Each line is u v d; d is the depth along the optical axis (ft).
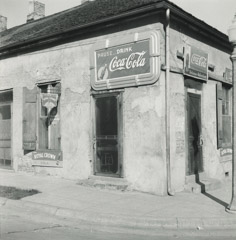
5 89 43.86
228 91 43.39
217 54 39.60
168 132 29.76
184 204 26.43
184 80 33.22
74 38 36.22
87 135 34.99
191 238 20.16
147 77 30.07
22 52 41.70
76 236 20.21
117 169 32.27
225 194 30.60
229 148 41.37
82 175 35.24
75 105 36.01
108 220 22.94
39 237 19.77
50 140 39.04
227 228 21.93
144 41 30.25
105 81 32.91
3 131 44.62
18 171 41.93
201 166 35.65
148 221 22.33
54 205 26.17
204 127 36.32
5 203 27.96
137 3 33.65
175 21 31.37
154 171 29.94
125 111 31.83
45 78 39.04
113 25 32.55
